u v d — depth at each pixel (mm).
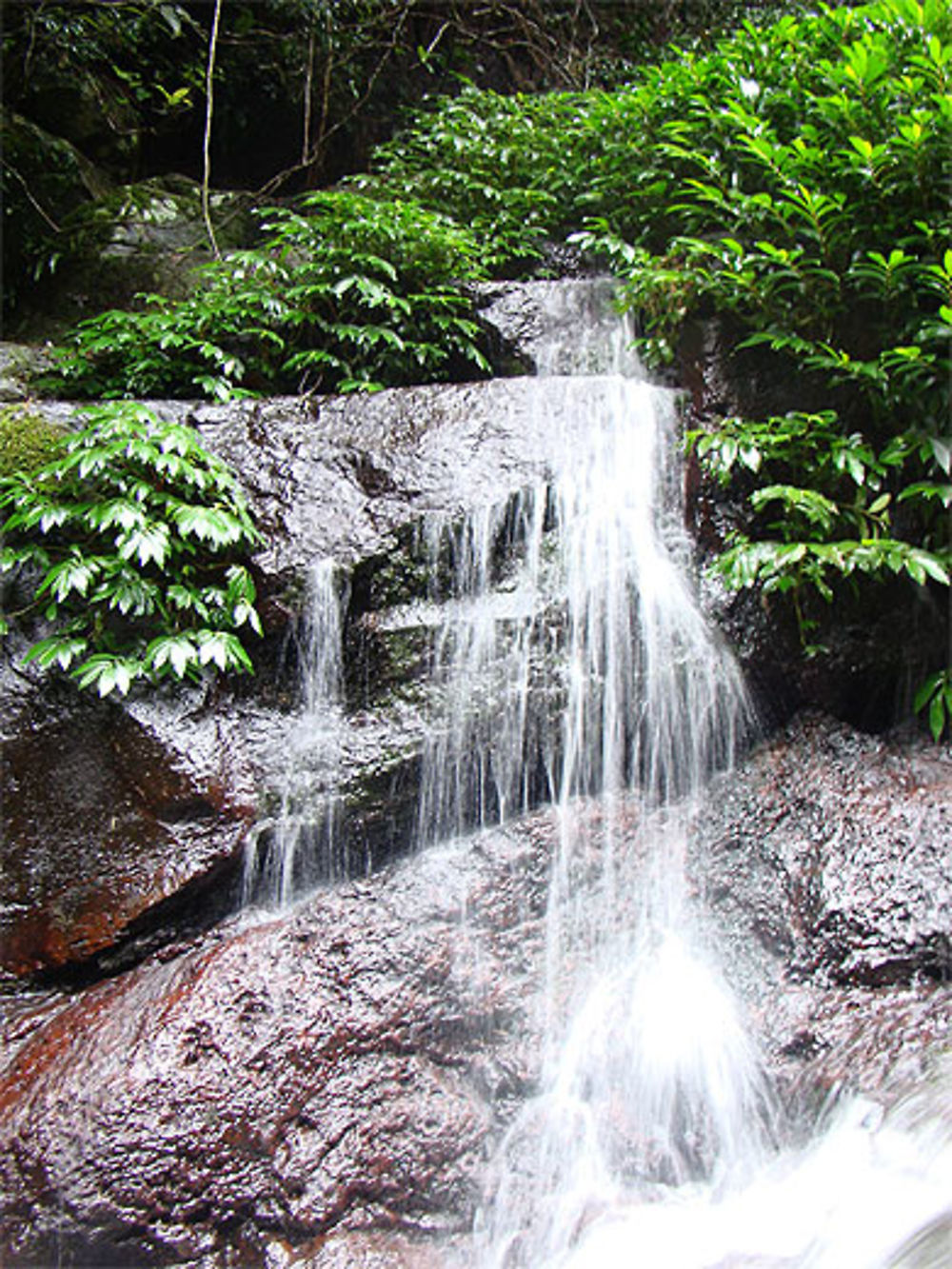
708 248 3604
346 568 3104
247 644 3102
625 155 4453
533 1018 2537
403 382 4270
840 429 3535
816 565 3146
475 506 3207
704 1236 2084
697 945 2711
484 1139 2336
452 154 5125
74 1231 2092
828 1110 2260
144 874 2771
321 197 4199
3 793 2875
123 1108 2229
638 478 3416
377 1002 2494
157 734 2941
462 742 2959
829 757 3162
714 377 3721
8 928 2738
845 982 2527
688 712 3117
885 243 3494
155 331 3865
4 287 4707
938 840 2740
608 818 2943
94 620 3004
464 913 2691
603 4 6984
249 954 2572
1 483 2982
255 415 3479
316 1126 2281
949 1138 1984
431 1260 2131
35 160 4809
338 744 2973
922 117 3182
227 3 5633
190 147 6125
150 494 2965
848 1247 1895
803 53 3959
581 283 4301
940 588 3469
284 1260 2111
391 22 6336
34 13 4934
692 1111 2391
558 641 3061
